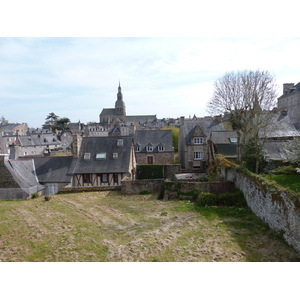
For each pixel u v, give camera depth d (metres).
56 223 13.73
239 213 14.06
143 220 13.85
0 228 13.07
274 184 12.09
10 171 20.48
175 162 38.78
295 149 19.42
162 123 103.44
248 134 25.44
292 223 9.84
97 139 26.45
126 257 9.48
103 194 20.42
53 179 23.19
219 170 21.52
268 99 24.70
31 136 63.62
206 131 33.78
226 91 25.98
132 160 26.12
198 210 14.99
